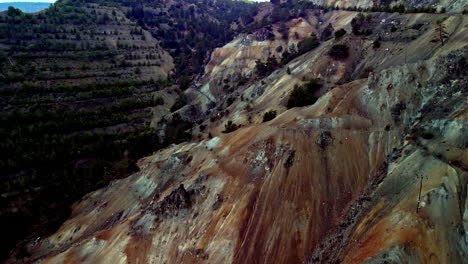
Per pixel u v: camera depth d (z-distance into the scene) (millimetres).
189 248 44344
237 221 44531
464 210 32125
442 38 63281
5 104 96312
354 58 85062
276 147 51469
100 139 95500
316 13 154125
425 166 38344
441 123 42500
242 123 82250
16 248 60812
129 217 57188
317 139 50594
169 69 156125
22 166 82375
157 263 44500
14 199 74125
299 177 47188
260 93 96812
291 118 59812
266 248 41344
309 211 43750
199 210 49031
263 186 47719
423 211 33281
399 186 38844
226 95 118938
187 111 117688
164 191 58031
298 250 40438
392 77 53750
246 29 159875
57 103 102875
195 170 60344
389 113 51062
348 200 44062
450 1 84375
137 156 94625
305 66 91938
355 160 47750
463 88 44656
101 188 76188
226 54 144250
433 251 30078
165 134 103062
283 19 152375
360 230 37188
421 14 82312
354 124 52281
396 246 31016
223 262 41094
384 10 101750
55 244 60594
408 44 73500
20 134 87688
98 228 60875
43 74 111938
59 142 90125
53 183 79812
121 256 46719
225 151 59406
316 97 74000
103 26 163500
